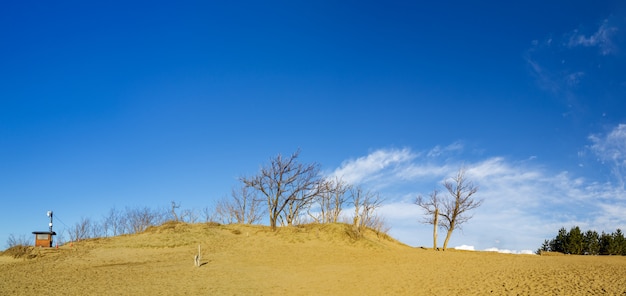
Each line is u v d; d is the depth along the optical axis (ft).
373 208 216.54
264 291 99.19
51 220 173.68
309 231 206.18
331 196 257.55
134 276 118.01
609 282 84.07
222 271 127.13
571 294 77.25
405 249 201.57
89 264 141.79
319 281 111.55
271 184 212.43
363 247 182.39
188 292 97.09
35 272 126.21
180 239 183.52
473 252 191.72
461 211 205.36
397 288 98.84
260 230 210.59
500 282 94.53
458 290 90.84
